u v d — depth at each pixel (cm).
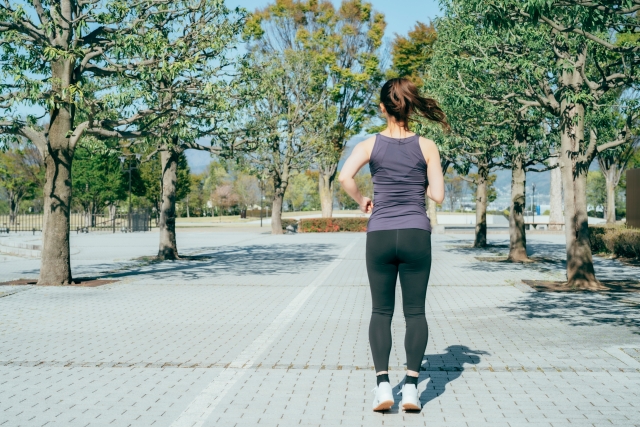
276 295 1106
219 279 1364
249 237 3441
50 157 1244
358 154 418
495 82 1252
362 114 4153
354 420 418
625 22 934
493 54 1206
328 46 3997
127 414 437
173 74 1139
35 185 5569
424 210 419
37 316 879
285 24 4025
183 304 995
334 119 3703
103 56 1244
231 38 1432
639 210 2545
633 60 977
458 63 1253
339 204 10506
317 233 3994
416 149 414
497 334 734
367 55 4009
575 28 896
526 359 600
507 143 1672
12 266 1747
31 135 1237
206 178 10738
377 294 423
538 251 2214
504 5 848
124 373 555
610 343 676
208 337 724
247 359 609
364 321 838
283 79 3491
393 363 591
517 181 1777
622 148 1221
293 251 2281
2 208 6438
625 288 1155
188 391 496
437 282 1294
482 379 527
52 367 579
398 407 447
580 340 694
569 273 1178
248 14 1564
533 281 1255
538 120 1472
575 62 1117
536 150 1731
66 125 1237
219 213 10188
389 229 411
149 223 4791
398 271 426
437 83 1609
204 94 1231
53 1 1205
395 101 420
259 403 460
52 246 1248
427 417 423
